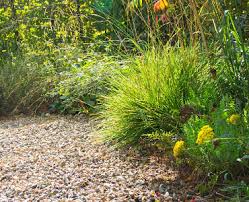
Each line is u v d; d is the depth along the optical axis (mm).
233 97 3631
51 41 6480
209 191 3172
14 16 7016
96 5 7199
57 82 5941
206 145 3195
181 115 3617
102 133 4395
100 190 3311
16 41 6895
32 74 6199
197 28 4473
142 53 4582
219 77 3734
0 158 4180
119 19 6672
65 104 5707
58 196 3256
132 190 3281
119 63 5121
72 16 6418
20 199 3250
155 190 3266
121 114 4141
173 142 3717
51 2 6887
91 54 5895
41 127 5125
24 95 6141
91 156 4008
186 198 3135
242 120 3230
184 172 3479
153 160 3783
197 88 4059
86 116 5461
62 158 4016
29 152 4281
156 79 4148
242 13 4250
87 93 5574
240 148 3086
